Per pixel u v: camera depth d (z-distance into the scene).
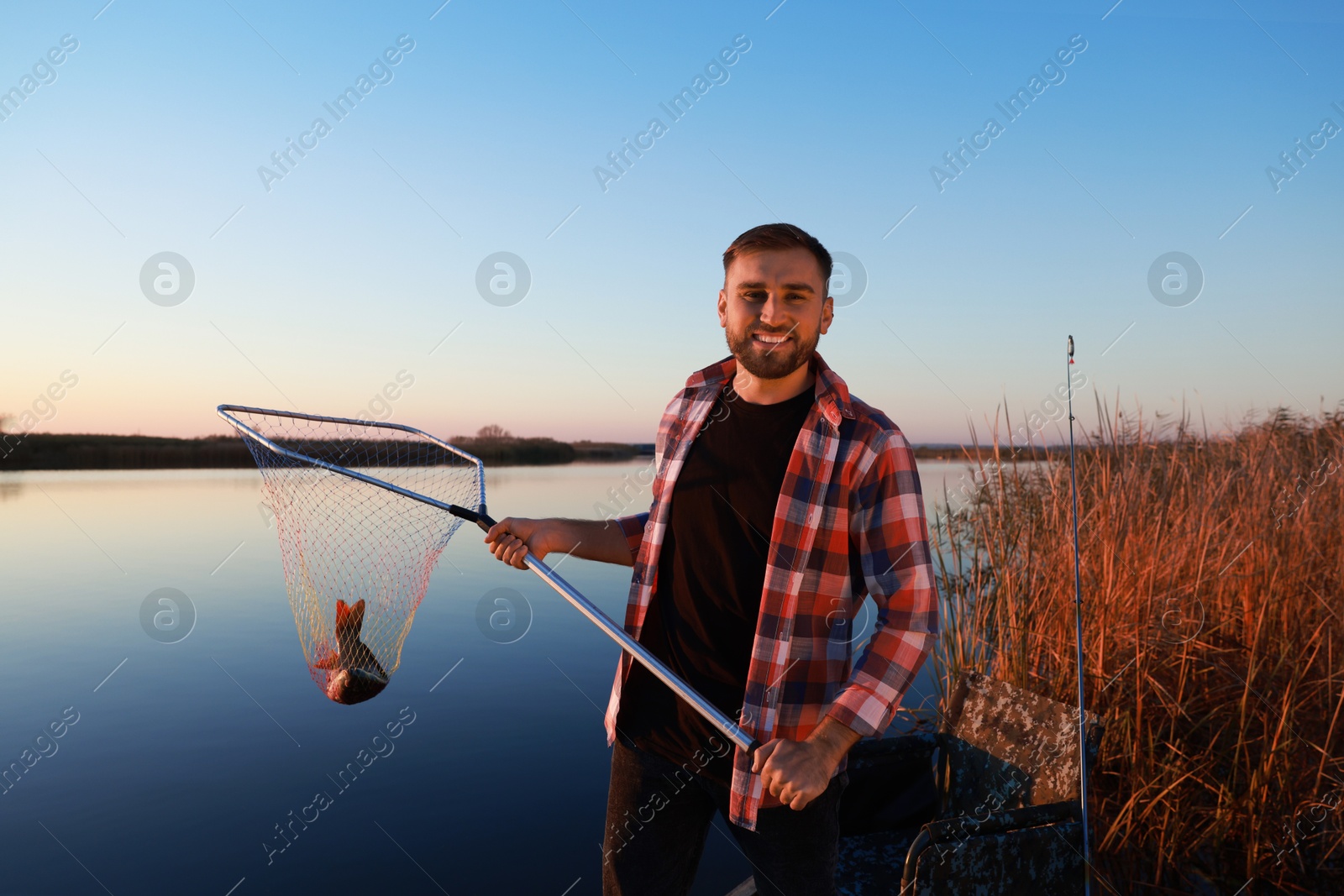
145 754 3.86
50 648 5.47
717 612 1.63
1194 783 3.00
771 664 1.54
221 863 2.90
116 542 9.45
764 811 1.53
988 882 1.85
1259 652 3.52
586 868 2.85
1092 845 2.85
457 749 3.93
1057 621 3.56
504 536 1.93
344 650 2.21
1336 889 2.58
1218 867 2.72
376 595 2.34
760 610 1.57
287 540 2.36
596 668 5.19
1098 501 4.05
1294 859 2.69
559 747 3.97
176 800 3.39
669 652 1.70
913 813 2.56
